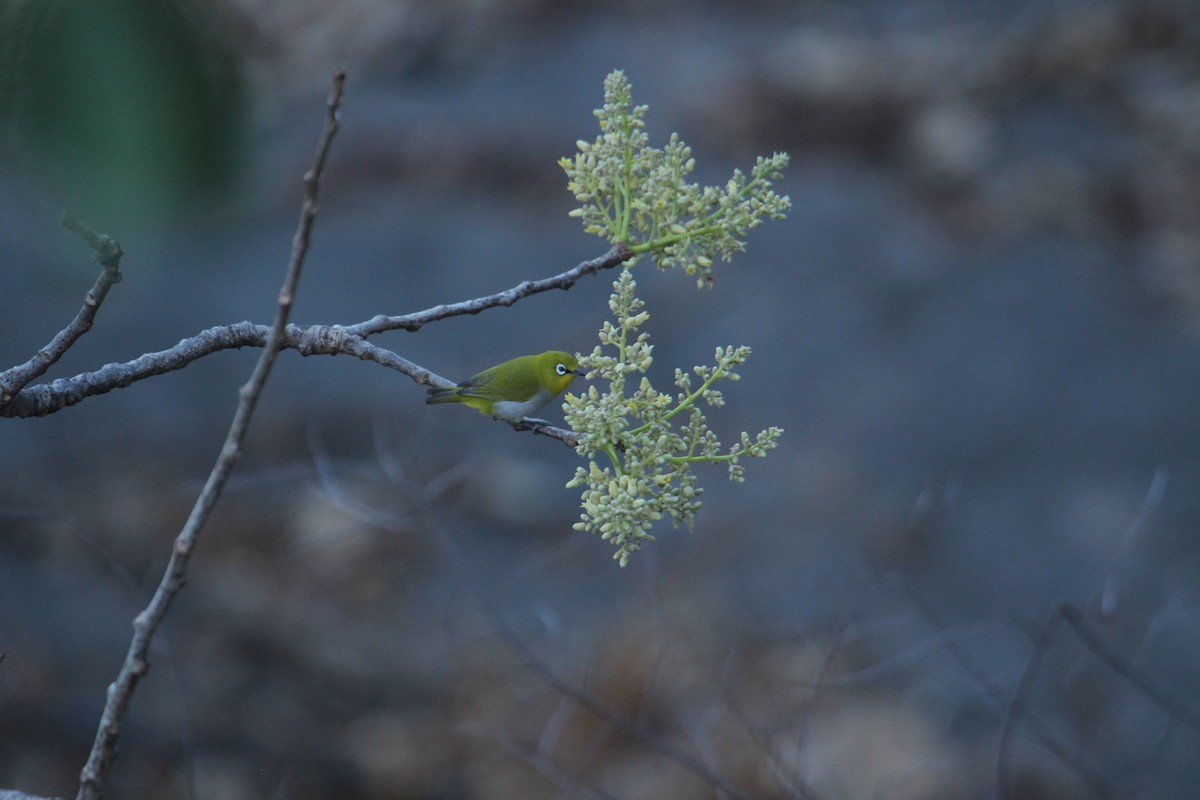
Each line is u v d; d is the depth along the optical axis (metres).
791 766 7.27
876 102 17.11
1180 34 17.45
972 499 11.44
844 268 14.71
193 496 11.16
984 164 16.11
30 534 10.25
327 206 16.05
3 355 12.77
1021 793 7.62
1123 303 14.05
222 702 8.67
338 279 14.86
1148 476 11.71
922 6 19.47
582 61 18.72
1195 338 13.49
